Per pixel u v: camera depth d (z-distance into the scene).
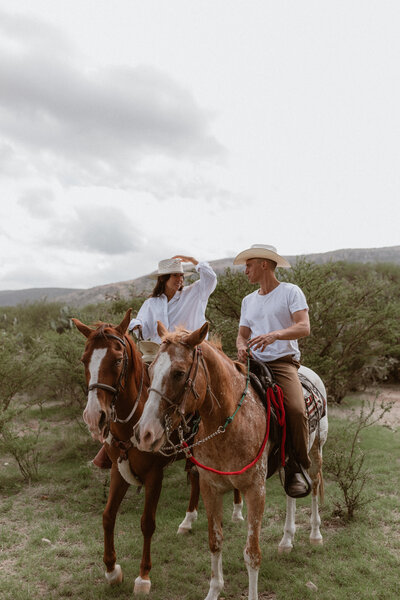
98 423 3.32
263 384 3.77
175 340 2.99
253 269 4.19
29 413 10.07
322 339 9.49
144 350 4.29
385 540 4.68
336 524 5.07
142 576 3.89
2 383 8.49
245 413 3.45
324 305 9.09
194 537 4.84
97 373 3.42
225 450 3.34
